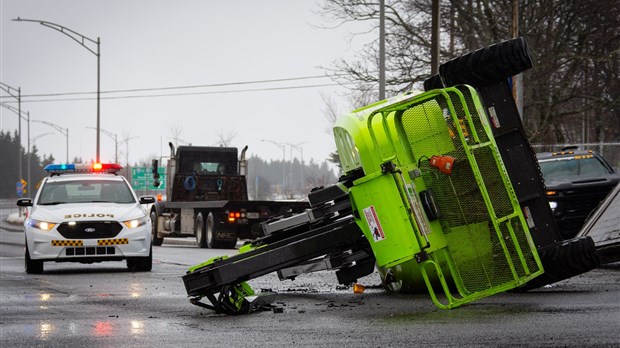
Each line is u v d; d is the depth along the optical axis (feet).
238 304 41.52
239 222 123.13
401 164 39.55
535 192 42.52
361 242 44.57
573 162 86.89
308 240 42.19
